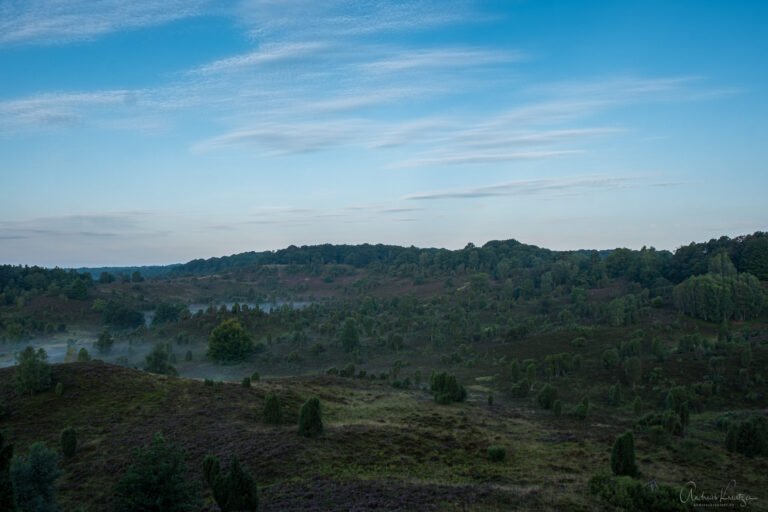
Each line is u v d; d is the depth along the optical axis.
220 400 48.28
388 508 24.20
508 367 87.19
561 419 54.78
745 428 41.22
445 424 46.25
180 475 24.58
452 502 25.02
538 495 26.66
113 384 52.12
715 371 71.12
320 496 26.58
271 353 110.88
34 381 50.38
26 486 23.73
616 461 32.12
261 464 32.31
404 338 120.00
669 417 48.03
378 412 50.22
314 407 38.06
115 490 24.16
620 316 106.94
